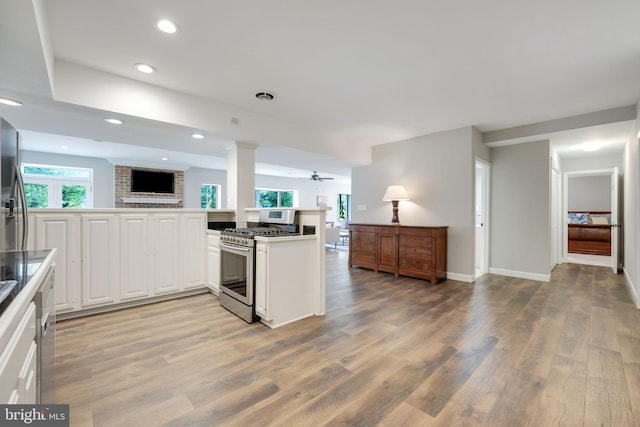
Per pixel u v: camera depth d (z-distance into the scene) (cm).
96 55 242
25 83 220
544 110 369
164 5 184
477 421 148
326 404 161
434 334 251
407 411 155
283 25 206
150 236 326
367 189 578
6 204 174
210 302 335
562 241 605
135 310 306
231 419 149
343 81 292
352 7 188
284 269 275
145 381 181
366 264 517
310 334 250
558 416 151
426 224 484
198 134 357
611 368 197
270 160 543
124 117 291
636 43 224
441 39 221
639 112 317
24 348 89
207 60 252
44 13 178
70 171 691
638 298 316
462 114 385
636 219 347
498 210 491
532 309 314
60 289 272
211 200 919
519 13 191
